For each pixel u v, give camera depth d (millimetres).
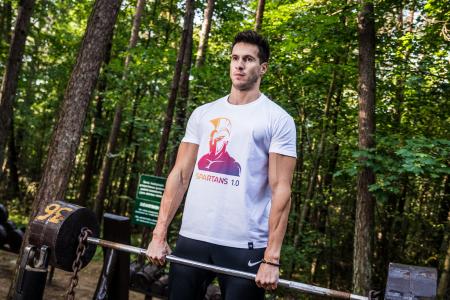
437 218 10836
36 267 2023
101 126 14375
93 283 7008
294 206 10141
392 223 11016
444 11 6617
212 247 1750
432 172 5246
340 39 7734
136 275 5434
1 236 7984
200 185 1793
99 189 11977
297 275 10805
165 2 14758
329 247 11914
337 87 9398
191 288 1803
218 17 11742
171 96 7277
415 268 1675
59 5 14758
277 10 8406
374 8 7297
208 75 8086
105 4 5312
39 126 18453
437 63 7016
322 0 7914
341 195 11914
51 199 5129
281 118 1753
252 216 1735
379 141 6371
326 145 10328
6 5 13500
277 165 1721
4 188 18375
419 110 8266
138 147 15578
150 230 7074
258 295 1740
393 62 7559
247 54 1791
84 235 2090
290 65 8266
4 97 7926
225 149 1766
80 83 5254
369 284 6875
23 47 8109
